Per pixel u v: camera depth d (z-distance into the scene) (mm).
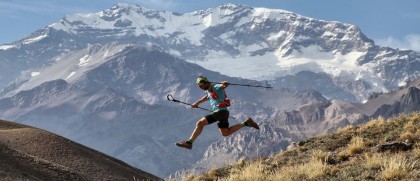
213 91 14781
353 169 16453
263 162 22109
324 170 16812
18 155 33719
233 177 18344
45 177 31266
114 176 41438
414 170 15039
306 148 23031
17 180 20922
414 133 21234
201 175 22312
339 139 23062
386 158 16562
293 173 17188
